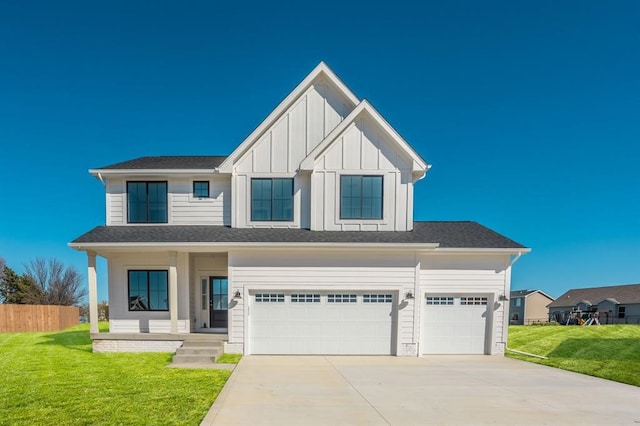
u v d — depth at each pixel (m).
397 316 12.28
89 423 5.90
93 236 12.24
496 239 13.30
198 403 6.87
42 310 20.62
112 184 13.73
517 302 60.09
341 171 13.24
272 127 13.59
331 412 6.55
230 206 13.84
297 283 12.22
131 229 13.23
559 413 6.74
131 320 12.98
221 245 11.73
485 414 6.62
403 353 12.22
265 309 12.22
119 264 13.08
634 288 46.88
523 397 7.66
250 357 11.56
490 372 9.98
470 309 12.85
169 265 12.98
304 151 13.60
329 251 12.27
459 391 8.03
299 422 6.05
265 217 13.48
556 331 19.28
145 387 7.93
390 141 13.34
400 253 12.38
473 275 12.84
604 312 43.53
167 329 12.96
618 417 6.58
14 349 12.94
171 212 13.74
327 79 13.77
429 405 7.04
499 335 12.77
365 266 12.34
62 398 7.13
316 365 10.51
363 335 12.30
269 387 8.08
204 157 16.52
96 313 12.24
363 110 13.16
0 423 5.89
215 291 13.95
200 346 11.78
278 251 12.23
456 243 12.83
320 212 13.23
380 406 6.93
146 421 5.99
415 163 13.23
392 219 13.30
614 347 14.22
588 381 9.11
